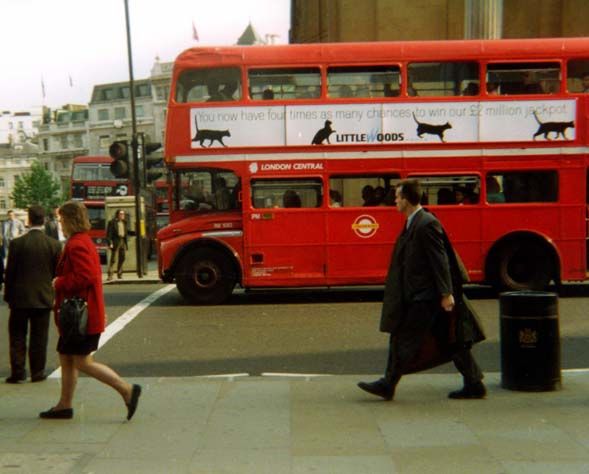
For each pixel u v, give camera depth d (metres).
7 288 7.97
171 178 14.55
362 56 14.21
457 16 27.64
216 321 12.48
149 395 7.24
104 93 120.50
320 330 11.45
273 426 6.10
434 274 6.44
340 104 14.17
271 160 14.21
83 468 5.07
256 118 14.22
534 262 14.27
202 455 5.35
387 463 5.13
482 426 6.04
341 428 6.02
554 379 7.24
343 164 14.15
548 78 14.20
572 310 13.00
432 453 5.35
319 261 14.20
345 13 28.53
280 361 9.33
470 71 14.20
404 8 27.95
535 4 27.70
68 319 6.05
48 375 8.69
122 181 36.69
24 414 6.61
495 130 14.16
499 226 14.16
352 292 16.39
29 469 5.04
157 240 14.52
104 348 10.32
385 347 10.10
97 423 6.25
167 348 10.27
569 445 5.50
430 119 14.12
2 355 10.12
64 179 128.50
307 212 14.20
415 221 6.61
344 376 8.12
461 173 14.12
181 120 14.30
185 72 14.34
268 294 16.27
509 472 4.93
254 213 14.23
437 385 7.55
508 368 7.28
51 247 8.03
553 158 14.16
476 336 6.73
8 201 140.88
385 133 14.15
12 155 140.62
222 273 14.38
